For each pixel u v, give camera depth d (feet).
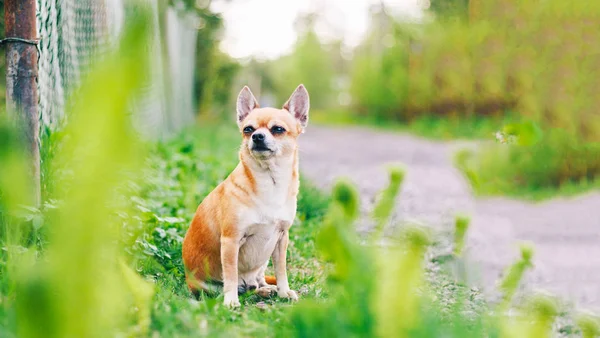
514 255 19.07
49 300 3.39
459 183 35.99
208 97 69.36
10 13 13.26
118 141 2.46
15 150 3.07
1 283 9.39
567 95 41.39
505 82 62.13
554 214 27.86
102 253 3.21
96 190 2.76
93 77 2.34
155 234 16.03
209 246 14.37
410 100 94.58
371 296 6.03
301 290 15.15
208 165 30.89
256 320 10.96
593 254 20.61
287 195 14.16
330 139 73.41
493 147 35.29
